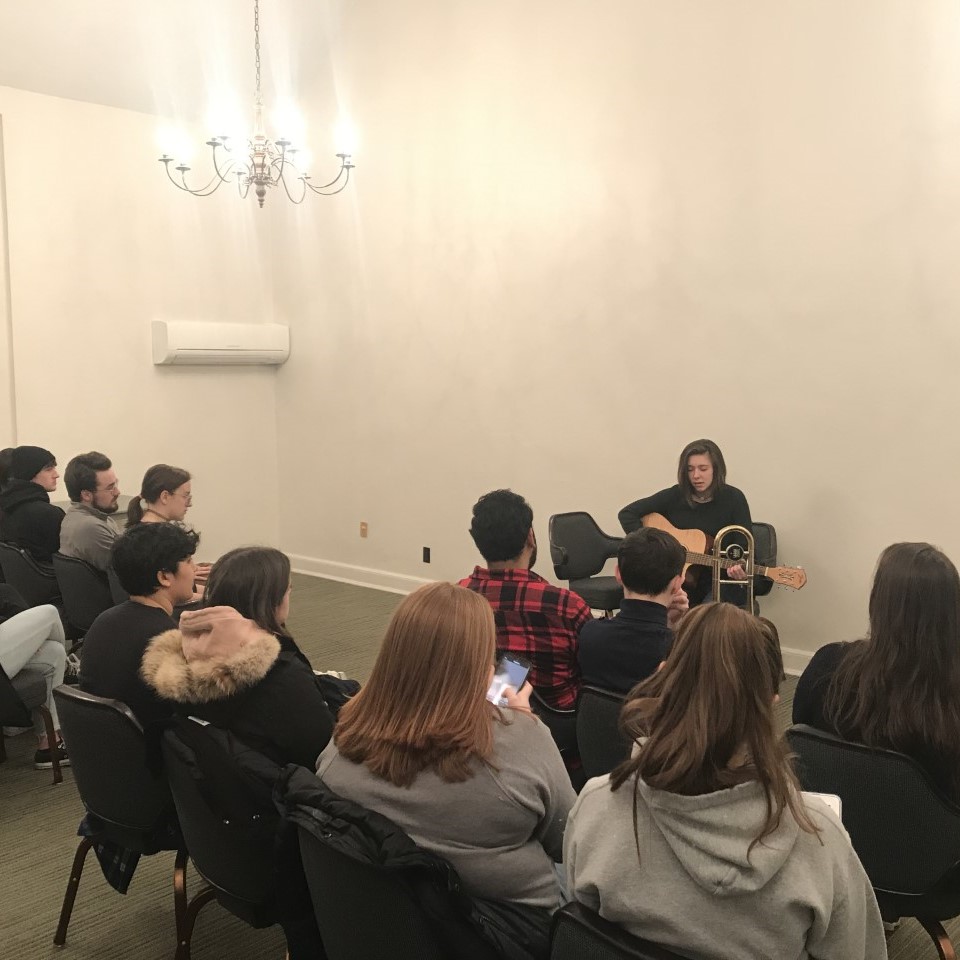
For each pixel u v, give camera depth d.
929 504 4.00
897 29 3.91
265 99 6.21
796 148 4.24
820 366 4.26
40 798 3.15
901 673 1.74
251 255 6.51
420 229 5.76
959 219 3.82
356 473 6.36
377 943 1.42
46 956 2.29
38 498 4.13
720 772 1.14
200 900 2.12
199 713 1.85
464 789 1.42
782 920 1.12
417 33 5.60
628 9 4.71
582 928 1.19
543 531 5.39
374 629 5.21
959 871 1.78
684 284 4.66
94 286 5.70
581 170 4.99
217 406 6.45
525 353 5.35
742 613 1.21
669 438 4.81
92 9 5.06
